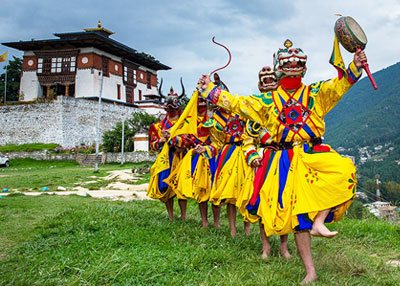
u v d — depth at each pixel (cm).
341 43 462
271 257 566
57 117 4612
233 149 700
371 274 505
